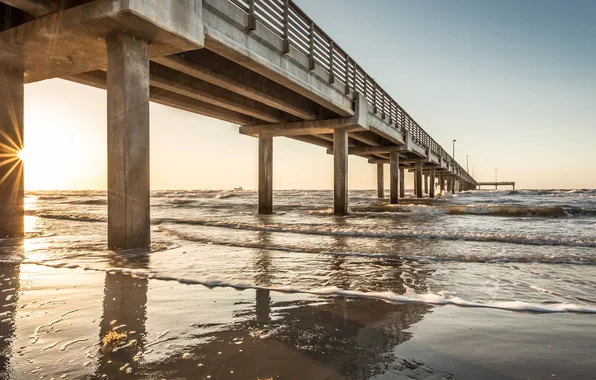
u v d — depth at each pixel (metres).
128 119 7.41
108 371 2.24
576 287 4.86
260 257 7.06
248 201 43.84
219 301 4.01
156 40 8.03
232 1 9.86
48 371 2.22
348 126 19.17
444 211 22.91
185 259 6.69
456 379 2.21
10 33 8.20
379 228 12.47
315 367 2.36
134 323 3.20
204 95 14.08
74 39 7.96
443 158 53.59
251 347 2.70
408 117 30.91
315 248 8.30
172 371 2.26
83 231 12.12
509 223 15.69
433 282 5.12
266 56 11.54
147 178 7.72
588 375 2.27
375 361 2.47
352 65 18.56
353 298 4.24
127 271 5.52
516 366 2.40
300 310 3.72
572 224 15.29
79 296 4.12
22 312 3.49
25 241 9.24
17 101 9.88
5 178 9.77
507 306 3.91
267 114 18.33
